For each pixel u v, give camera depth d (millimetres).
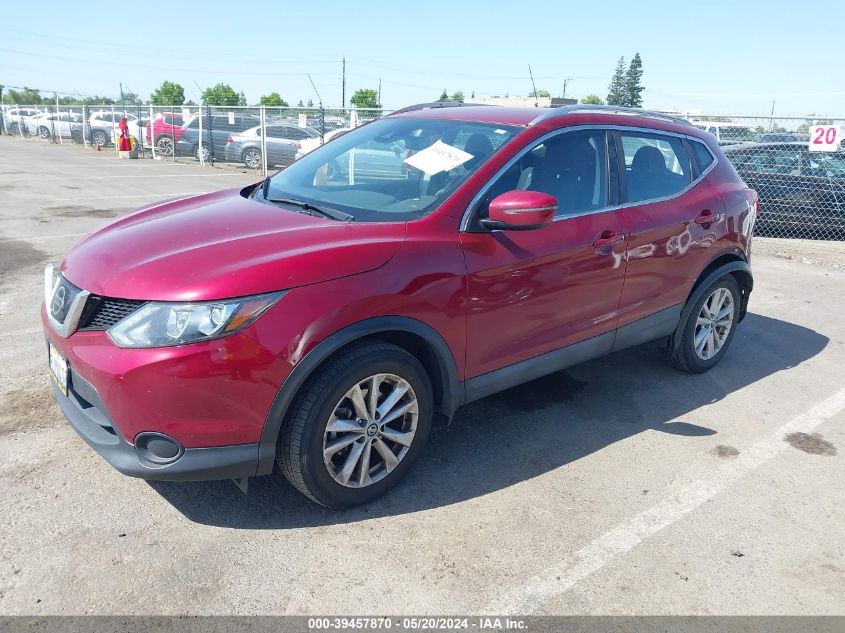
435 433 3893
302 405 2789
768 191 10922
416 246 3045
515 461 3619
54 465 3344
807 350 5574
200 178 17078
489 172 3379
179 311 2551
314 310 2707
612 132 4059
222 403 2607
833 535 3094
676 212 4285
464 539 2941
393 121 4238
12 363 4570
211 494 3180
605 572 2777
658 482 3479
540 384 4652
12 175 16219
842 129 9688
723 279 4793
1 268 7086
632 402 4426
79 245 3283
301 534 2926
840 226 10383
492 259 3279
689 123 4855
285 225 3127
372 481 3119
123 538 2838
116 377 2561
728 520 3172
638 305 4184
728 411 4355
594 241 3750
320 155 4199
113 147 28297
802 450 3877
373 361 2914
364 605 2535
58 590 2525
